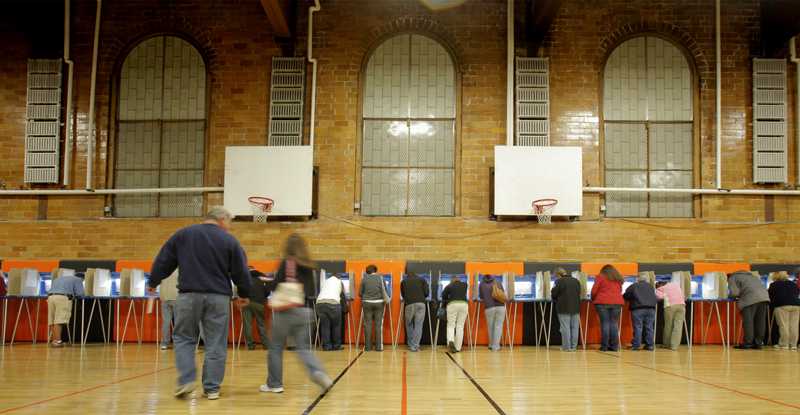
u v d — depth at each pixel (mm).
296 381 5211
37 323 9539
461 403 4211
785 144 10195
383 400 4309
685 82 10570
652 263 9781
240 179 9992
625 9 10570
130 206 10453
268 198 9938
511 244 10016
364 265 9578
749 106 10359
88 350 8266
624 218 10109
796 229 10086
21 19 9938
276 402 4148
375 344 8633
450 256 10000
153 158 10555
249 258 10023
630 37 10586
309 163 9992
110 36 10711
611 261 9984
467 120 10367
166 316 8445
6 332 9562
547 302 9602
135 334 9523
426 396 4508
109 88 10609
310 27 10500
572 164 9938
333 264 9664
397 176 10453
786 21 9953
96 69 10617
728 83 10406
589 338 9531
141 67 10727
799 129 10250
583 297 9203
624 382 5359
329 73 10469
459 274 9602
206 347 4199
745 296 8875
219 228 4215
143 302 9547
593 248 10008
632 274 9539
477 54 10508
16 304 9633
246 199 9945
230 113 10438
